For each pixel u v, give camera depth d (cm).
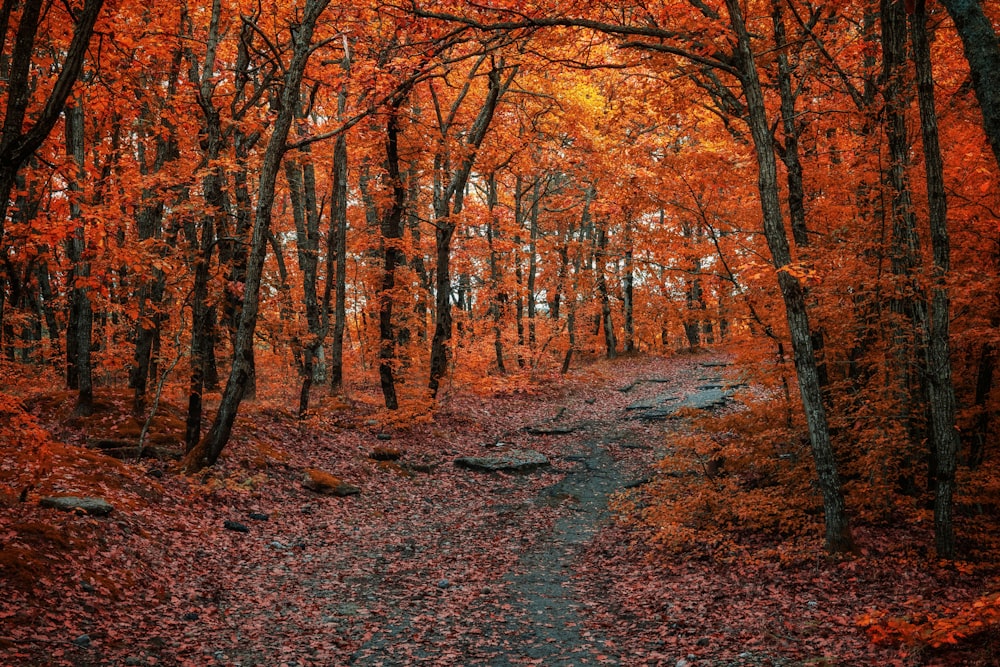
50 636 548
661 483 1155
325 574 838
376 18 1360
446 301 1892
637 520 1059
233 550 866
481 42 942
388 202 1691
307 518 1055
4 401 576
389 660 608
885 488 848
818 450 788
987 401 910
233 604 713
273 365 2253
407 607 743
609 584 823
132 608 646
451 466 1469
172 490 976
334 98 1878
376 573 858
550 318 2714
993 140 413
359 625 687
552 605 759
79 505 772
